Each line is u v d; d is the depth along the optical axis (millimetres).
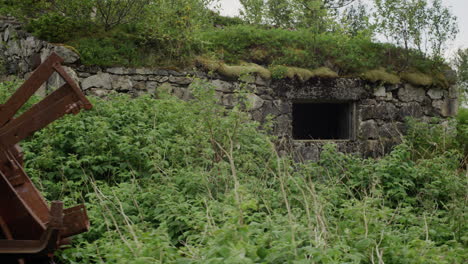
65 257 3967
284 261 3061
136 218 4672
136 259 3010
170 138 6941
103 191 5219
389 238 3686
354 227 4074
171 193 5242
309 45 9922
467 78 17922
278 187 5816
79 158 6434
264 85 9141
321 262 3189
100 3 8828
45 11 9383
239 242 2852
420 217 5176
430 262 3498
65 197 5191
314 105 11484
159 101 7859
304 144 9242
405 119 10102
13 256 3715
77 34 8641
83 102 3992
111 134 6543
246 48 9617
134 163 6422
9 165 4172
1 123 4027
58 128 6566
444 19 10547
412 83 10180
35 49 8570
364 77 9766
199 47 9148
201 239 3828
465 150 10125
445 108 10578
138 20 9211
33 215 3861
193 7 9500
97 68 8250
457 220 5145
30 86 4020
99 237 4559
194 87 6637
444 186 6500
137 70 8477
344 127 10141
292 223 3338
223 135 6477
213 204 4496
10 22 9516
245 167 6168
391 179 6660
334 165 7184
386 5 10492
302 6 10562
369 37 10727
